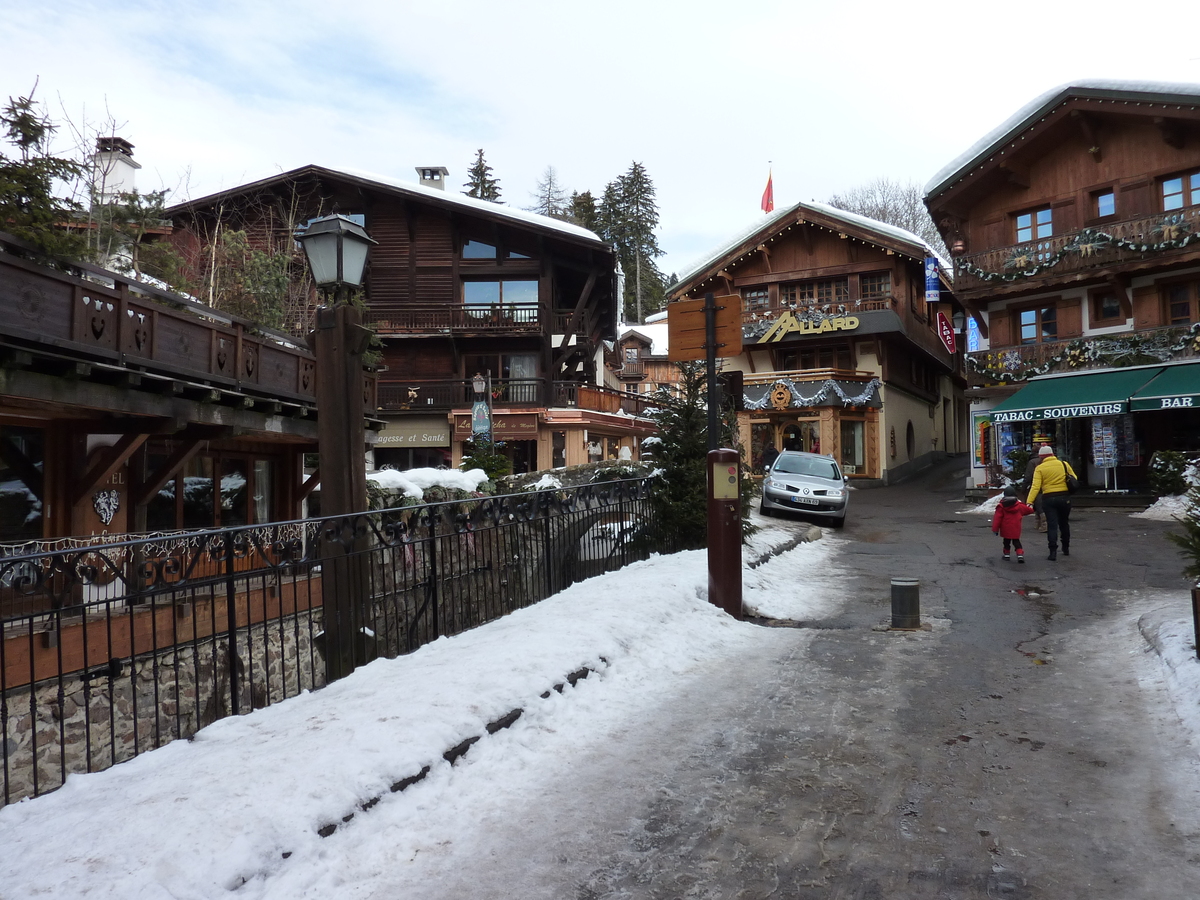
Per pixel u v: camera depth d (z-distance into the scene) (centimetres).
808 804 421
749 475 1351
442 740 448
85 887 297
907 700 594
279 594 582
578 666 604
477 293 3309
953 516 2080
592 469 1509
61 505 1022
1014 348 2464
